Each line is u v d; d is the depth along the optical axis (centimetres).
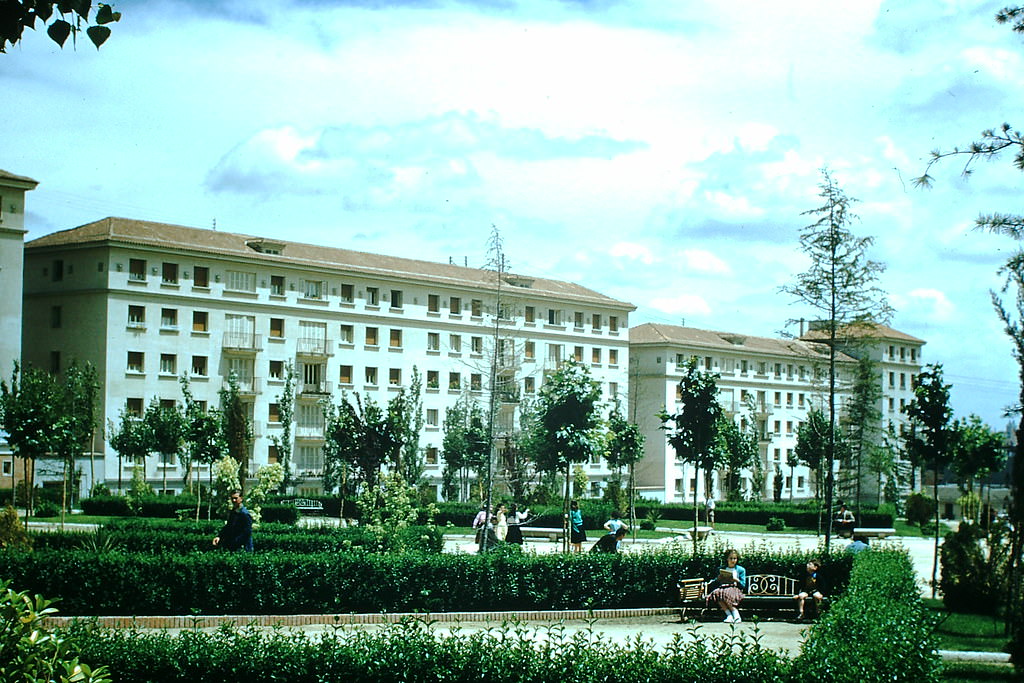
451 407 7725
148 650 997
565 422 2942
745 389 10456
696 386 3484
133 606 1753
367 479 4534
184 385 6053
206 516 4703
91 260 6034
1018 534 1561
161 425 5488
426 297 7644
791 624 1970
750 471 9825
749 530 5512
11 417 3694
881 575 1667
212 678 990
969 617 2064
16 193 5569
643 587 2106
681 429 3562
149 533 2320
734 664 971
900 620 1148
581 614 1994
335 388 6994
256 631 1087
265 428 6625
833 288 2866
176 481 6116
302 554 1897
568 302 8606
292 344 6812
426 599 1919
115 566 1755
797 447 6234
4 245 5522
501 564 1988
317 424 6912
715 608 2017
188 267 6316
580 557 2067
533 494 5331
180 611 1773
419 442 7356
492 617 1912
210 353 6394
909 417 2620
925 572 3241
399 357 7431
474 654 1003
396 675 992
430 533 2598
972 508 3550
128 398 6000
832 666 955
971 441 3394
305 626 1742
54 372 6147
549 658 1002
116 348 5966
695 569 2155
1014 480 1551
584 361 8775
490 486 3609
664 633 1811
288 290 6819
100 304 5978
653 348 9669
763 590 2109
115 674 982
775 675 955
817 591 2103
